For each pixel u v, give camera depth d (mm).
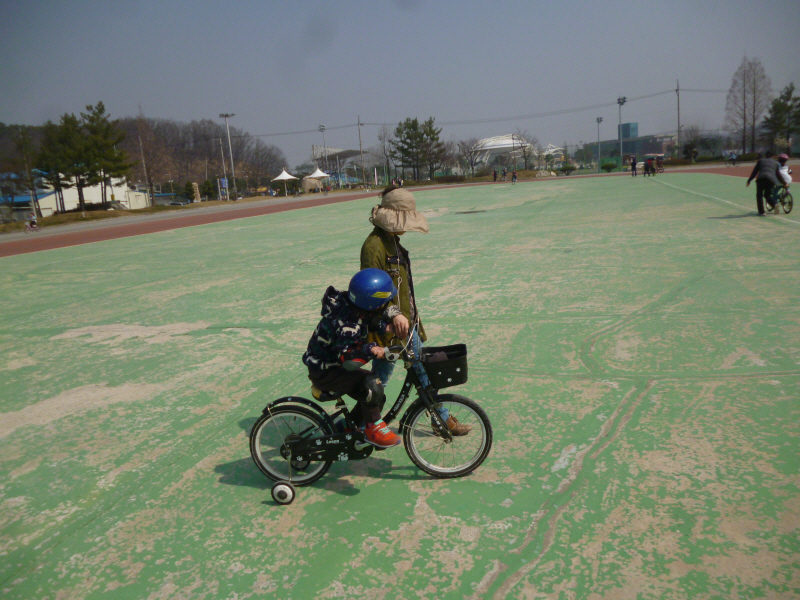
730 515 2742
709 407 3846
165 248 16250
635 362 4762
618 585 2363
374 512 3043
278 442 3885
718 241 9891
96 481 3582
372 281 2969
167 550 2855
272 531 2947
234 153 125938
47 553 2900
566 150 122250
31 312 8656
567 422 3832
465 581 2457
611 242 10922
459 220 18406
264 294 8664
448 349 3344
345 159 107500
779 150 81000
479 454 3291
